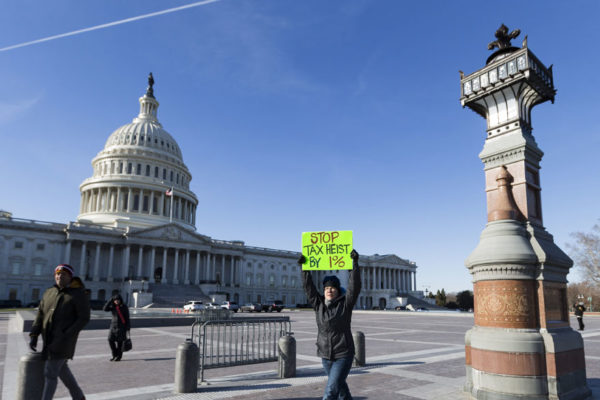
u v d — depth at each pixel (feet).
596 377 35.86
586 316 171.73
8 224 271.69
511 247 25.09
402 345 63.62
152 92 454.40
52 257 285.64
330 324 19.31
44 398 22.35
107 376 38.55
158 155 389.60
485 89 29.43
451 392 29.53
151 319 103.65
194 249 333.83
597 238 216.54
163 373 40.14
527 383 23.45
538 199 28.81
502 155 28.53
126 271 298.15
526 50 26.99
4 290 264.72
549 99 29.96
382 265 452.76
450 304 441.27
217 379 36.50
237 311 245.24
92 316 113.91
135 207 358.84
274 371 40.37
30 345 24.02
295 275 409.90
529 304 24.76
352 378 35.76
